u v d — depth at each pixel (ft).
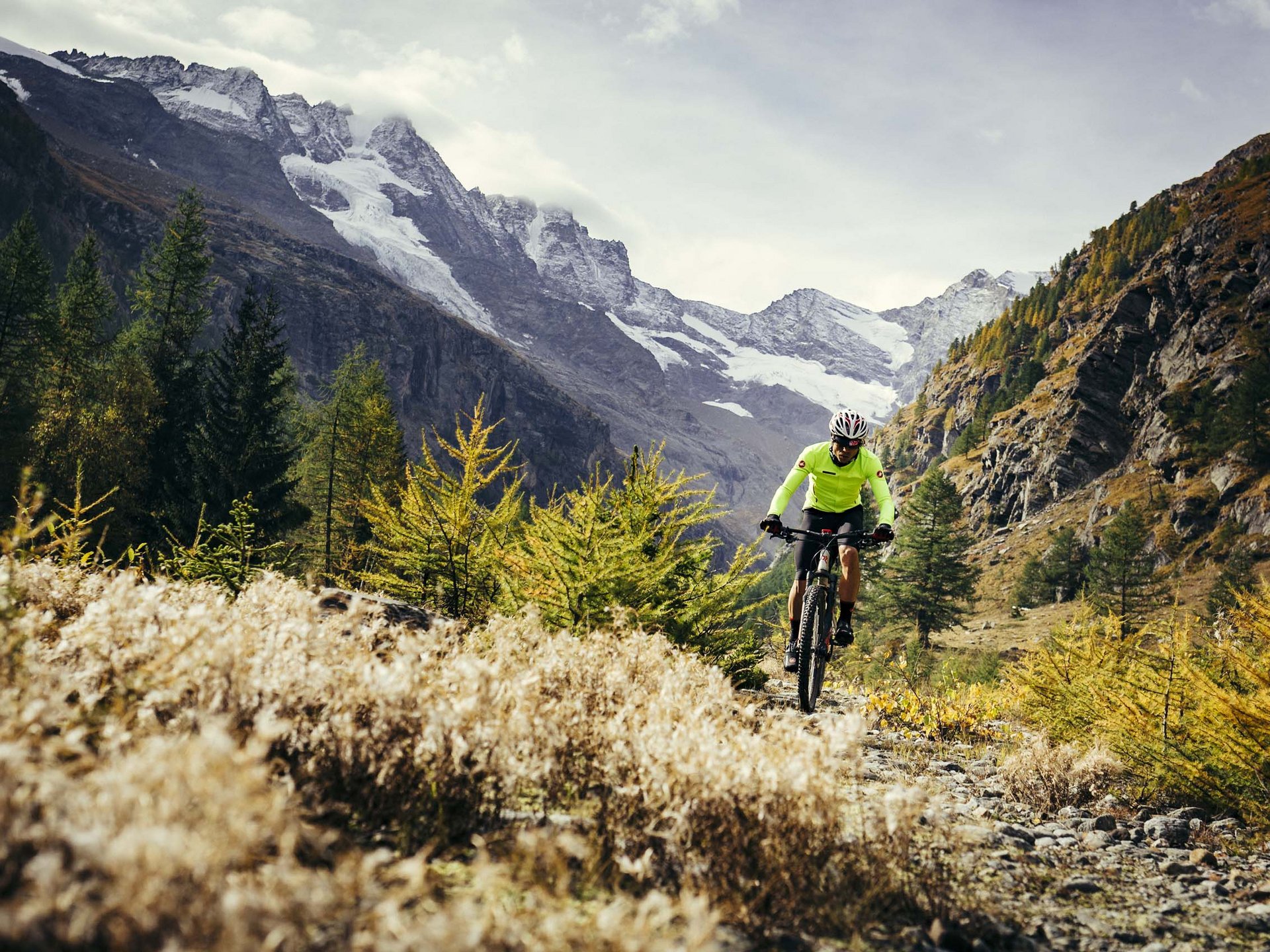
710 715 12.51
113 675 9.38
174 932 5.02
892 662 64.64
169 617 10.73
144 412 146.20
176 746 6.33
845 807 12.03
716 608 27.55
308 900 5.38
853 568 20.71
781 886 8.82
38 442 132.98
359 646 11.73
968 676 69.41
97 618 9.87
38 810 6.09
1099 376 387.96
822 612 21.43
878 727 27.50
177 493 132.46
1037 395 453.17
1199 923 10.77
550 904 7.41
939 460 588.50
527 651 14.38
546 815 9.94
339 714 9.30
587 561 23.68
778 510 22.15
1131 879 12.53
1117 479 344.28
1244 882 12.87
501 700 10.12
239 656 9.28
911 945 8.77
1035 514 372.38
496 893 7.39
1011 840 13.60
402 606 19.01
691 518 29.27
